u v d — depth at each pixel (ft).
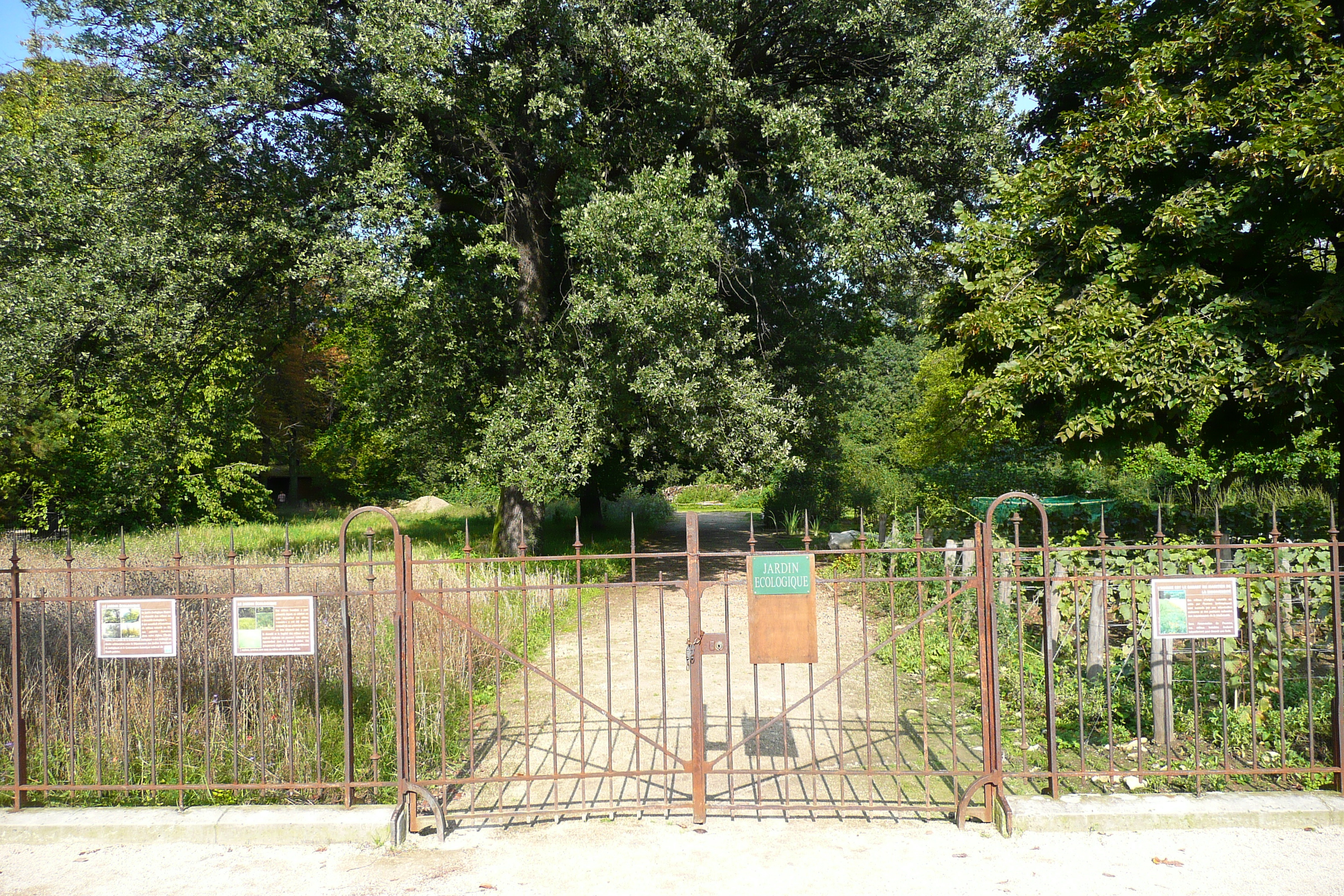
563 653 27.30
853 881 12.64
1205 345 22.16
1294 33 23.13
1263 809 14.23
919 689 22.65
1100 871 12.82
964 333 26.08
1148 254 24.41
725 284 47.62
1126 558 21.18
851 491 73.97
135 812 14.75
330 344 101.91
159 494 74.02
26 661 20.49
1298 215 23.03
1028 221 26.89
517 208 47.70
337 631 23.81
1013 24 40.37
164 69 39.17
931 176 44.45
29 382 40.93
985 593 14.70
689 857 13.48
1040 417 27.94
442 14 37.29
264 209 40.55
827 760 17.66
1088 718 19.16
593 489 70.08
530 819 15.05
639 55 39.09
